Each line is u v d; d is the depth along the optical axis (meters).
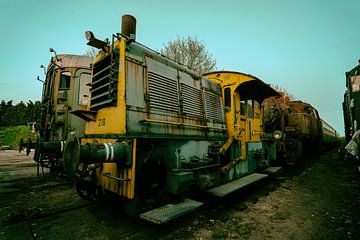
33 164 12.08
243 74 5.95
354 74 8.72
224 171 5.12
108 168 3.49
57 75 7.66
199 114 4.99
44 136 7.82
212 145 5.14
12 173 8.92
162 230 3.59
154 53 4.40
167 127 4.00
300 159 11.95
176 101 4.40
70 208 4.53
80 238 3.32
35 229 3.64
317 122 16.66
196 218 4.16
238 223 4.02
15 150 23.66
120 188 3.18
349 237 3.48
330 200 5.46
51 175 8.32
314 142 16.36
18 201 5.12
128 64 3.64
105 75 3.94
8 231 3.57
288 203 5.23
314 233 3.63
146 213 3.12
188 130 4.48
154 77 4.05
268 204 5.14
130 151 3.10
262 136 7.70
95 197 4.46
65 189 6.20
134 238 3.33
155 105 3.91
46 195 5.61
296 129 11.06
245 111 6.73
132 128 3.38
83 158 2.75
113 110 3.57
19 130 28.16
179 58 18.02
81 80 7.57
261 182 7.43
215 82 6.22
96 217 4.13
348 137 13.21
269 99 10.26
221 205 4.95
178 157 4.14
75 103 7.32
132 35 3.79
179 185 3.48
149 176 3.68
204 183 4.17
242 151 6.20
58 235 3.42
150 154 3.65
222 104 6.07
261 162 7.07
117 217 4.12
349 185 7.02
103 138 3.73
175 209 3.31
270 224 3.98
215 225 3.90
